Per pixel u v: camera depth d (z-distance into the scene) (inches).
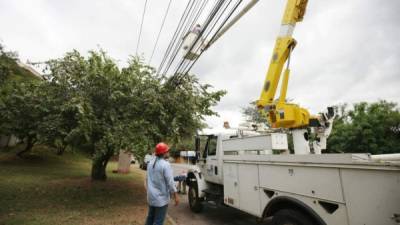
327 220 114.3
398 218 86.0
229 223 250.5
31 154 787.4
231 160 204.8
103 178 473.7
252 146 201.9
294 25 200.8
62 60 307.9
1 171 515.5
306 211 124.3
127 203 310.0
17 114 437.1
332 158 112.8
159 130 318.0
